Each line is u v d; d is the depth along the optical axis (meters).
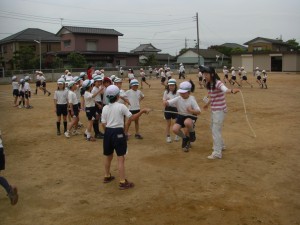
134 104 9.07
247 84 29.53
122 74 42.28
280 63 54.56
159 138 9.43
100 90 9.16
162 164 7.05
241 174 6.38
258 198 5.32
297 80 34.19
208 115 13.12
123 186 5.75
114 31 52.31
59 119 10.02
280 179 6.13
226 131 10.20
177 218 4.69
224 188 5.71
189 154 7.76
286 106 15.52
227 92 6.88
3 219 4.77
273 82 31.75
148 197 5.41
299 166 6.84
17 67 42.06
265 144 8.58
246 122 11.66
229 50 79.44
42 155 7.95
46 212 4.97
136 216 4.77
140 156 7.64
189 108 7.54
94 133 10.10
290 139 9.08
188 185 5.87
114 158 7.58
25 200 5.40
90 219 4.71
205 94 21.36
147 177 6.30
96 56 48.69
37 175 6.55
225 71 30.81
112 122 5.72
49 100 19.88
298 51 51.91
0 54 53.34
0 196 5.58
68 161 7.43
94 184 6.02
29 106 16.58
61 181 6.20
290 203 5.14
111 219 4.70
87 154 7.95
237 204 5.10
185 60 71.19
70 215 4.86
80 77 10.95
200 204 5.11
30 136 10.09
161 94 22.23
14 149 8.58
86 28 50.62
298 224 4.51
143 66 49.66
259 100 17.91
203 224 4.51
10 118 13.53
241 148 8.20
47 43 51.06
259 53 55.59
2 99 20.94
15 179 6.35
